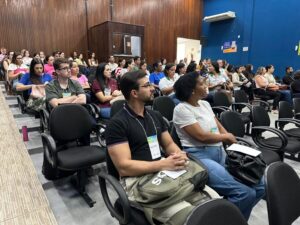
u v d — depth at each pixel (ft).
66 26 24.91
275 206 3.11
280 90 19.12
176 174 3.93
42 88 10.05
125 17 27.66
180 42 32.01
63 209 6.03
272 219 3.12
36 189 6.40
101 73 10.39
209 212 2.26
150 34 29.48
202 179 4.03
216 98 11.87
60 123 6.58
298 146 7.34
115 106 7.55
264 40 26.45
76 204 6.24
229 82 17.30
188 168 4.11
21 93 10.90
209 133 5.51
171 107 9.61
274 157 6.44
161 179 3.82
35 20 23.32
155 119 4.86
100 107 9.91
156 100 9.35
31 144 9.09
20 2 22.48
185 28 32.19
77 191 6.80
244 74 22.40
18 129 10.28
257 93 19.08
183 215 3.50
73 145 7.07
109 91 10.41
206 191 4.15
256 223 5.58
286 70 23.17
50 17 24.00
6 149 8.67
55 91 8.73
